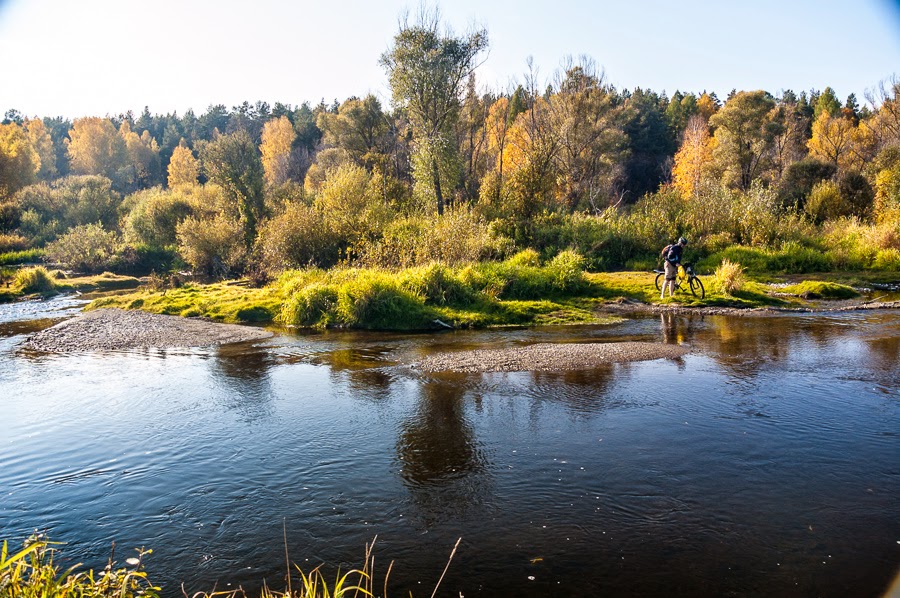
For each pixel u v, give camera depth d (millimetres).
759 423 8477
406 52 35219
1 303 25188
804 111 86188
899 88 55906
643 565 5168
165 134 118000
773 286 22078
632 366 11711
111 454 7809
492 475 6980
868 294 20531
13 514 6234
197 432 8586
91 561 5336
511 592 4820
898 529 5660
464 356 12883
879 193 35562
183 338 15828
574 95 46500
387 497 6492
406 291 18672
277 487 6781
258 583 4992
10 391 10836
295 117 112312
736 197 31438
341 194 31219
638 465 7164
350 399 10062
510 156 49781
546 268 21812
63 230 49406
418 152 35719
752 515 5973
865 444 7668
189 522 6023
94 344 15156
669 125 85438
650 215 29109
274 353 13977
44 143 89188
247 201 34250
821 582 4891
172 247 39906
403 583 4957
